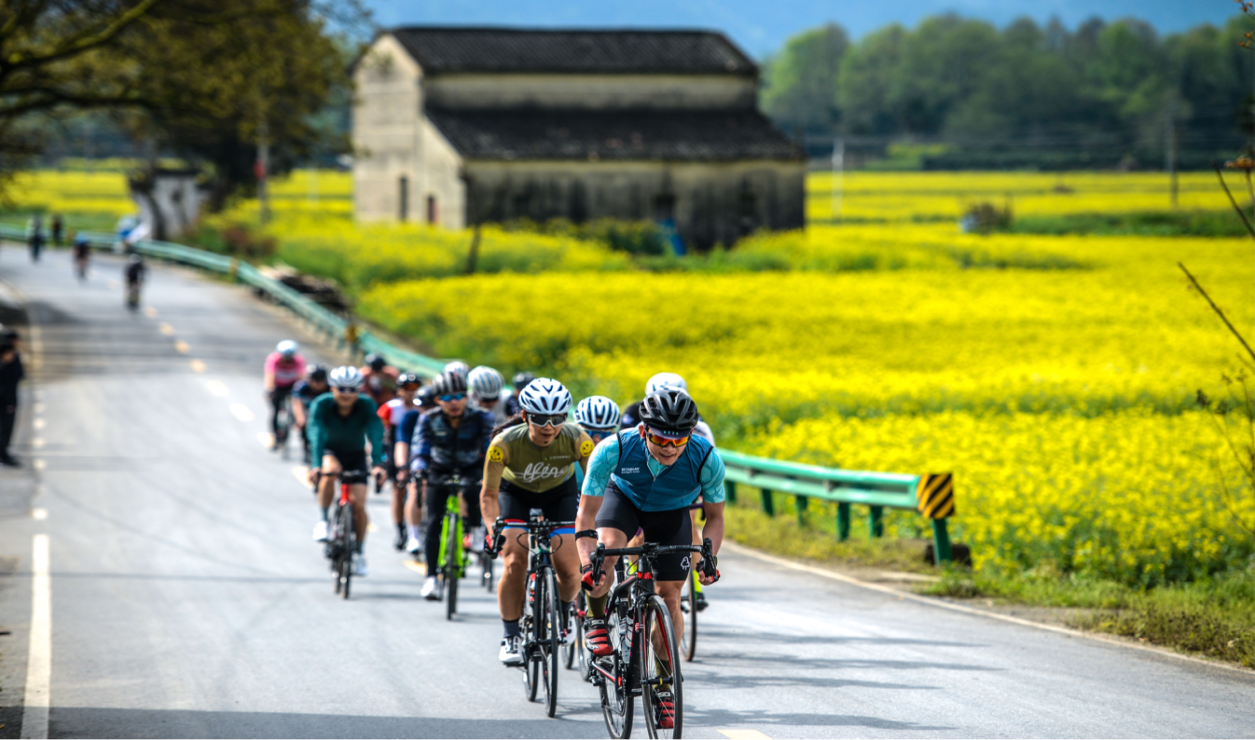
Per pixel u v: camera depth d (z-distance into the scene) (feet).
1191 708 48.21
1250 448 71.97
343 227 399.85
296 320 279.49
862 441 118.52
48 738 45.27
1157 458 104.27
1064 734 44.16
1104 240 439.22
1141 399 143.33
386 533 101.71
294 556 88.94
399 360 198.08
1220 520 81.10
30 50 227.61
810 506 111.75
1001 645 61.26
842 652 59.21
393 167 441.27
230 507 109.81
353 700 50.42
